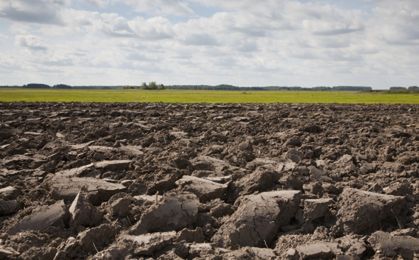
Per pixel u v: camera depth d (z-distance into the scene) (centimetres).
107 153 1202
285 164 1023
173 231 652
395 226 673
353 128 1825
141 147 1356
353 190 741
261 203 689
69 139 1582
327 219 699
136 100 5212
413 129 1888
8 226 721
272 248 630
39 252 594
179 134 1619
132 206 758
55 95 6919
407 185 796
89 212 714
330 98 6694
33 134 1664
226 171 991
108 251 574
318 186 826
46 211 725
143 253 579
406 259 575
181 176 961
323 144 1397
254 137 1524
